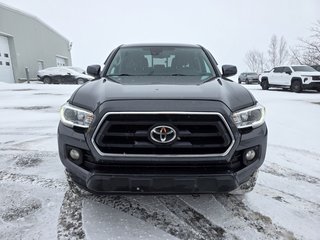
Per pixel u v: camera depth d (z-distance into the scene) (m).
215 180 2.07
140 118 2.07
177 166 2.09
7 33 23.06
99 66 3.59
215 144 2.10
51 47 31.67
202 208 2.62
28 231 2.25
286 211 2.60
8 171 3.42
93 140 2.12
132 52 3.63
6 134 5.23
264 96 12.08
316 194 2.93
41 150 4.24
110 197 2.78
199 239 2.19
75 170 2.26
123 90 2.38
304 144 4.67
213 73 3.28
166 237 2.21
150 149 2.08
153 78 2.99
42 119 6.61
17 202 2.68
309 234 2.27
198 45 3.93
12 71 24.25
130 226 2.33
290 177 3.33
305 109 8.22
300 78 14.14
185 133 2.06
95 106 2.20
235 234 2.26
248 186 2.51
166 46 3.77
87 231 2.26
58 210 2.55
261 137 2.33
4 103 9.21
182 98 2.18
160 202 2.70
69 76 22.02
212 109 2.10
